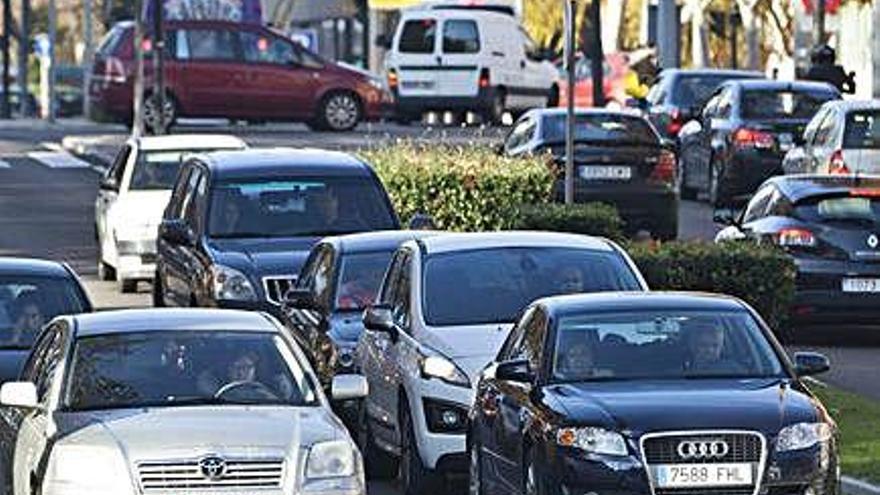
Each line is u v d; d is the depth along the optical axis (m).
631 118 90.62
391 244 59.75
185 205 73.38
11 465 43.34
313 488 38.62
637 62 157.38
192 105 141.00
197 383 41.59
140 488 38.25
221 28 141.75
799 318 69.06
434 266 51.41
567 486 39.44
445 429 47.66
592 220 71.81
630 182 89.19
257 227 69.75
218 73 141.00
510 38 148.75
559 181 88.00
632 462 39.09
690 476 39.19
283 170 71.25
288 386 41.84
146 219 88.38
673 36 159.25
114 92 141.88
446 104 147.50
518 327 45.41
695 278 61.84
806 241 69.00
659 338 42.78
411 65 147.75
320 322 57.84
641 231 89.94
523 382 42.56
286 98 142.00
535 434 40.69
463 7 149.12
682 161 113.31
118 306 84.00
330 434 39.41
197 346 42.50
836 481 40.28
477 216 80.81
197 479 38.41
